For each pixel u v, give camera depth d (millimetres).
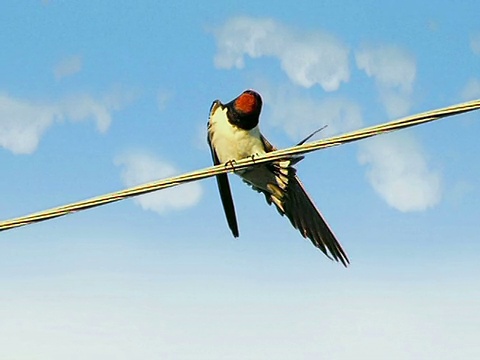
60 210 9797
